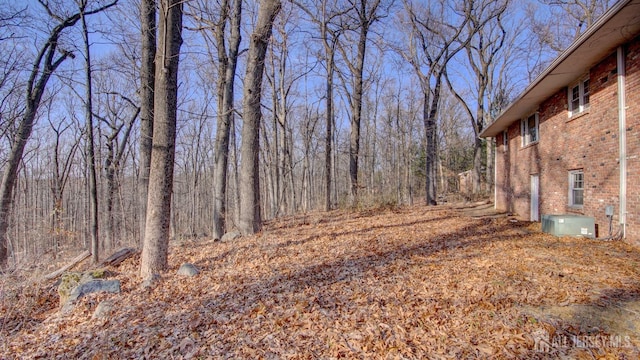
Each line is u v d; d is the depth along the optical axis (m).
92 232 8.37
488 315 3.95
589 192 8.39
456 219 12.41
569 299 4.22
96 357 3.56
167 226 6.51
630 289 4.42
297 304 4.59
